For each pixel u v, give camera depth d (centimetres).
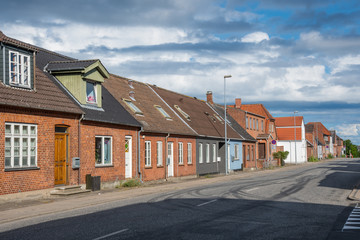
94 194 1759
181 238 845
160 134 2636
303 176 3084
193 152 3162
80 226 994
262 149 5366
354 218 1123
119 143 2166
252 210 1270
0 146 1416
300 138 7331
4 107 1438
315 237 865
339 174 3312
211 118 4022
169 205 1398
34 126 1574
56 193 1638
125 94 2742
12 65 1570
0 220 1095
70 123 1772
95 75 2042
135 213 1209
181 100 3731
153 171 2531
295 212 1232
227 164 3734
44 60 2031
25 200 1507
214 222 1045
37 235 890
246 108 5925
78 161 1794
